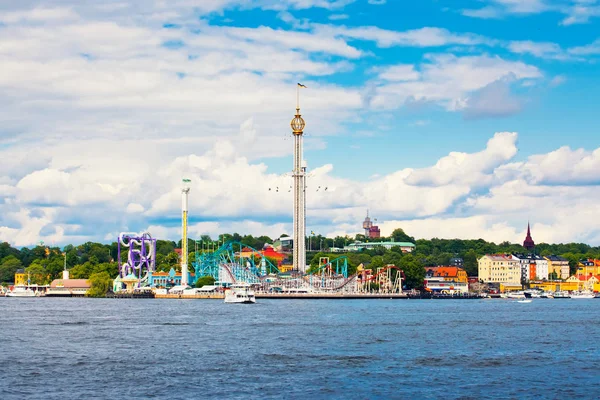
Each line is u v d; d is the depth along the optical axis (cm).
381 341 16250
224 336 17275
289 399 10012
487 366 12669
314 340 16400
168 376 11619
